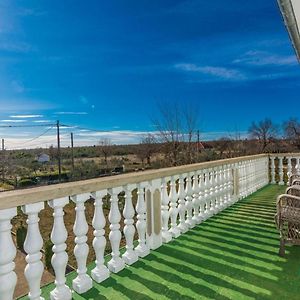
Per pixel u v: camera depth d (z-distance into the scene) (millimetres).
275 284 2631
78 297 2441
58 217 2348
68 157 26734
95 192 2707
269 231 4191
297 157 8648
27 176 24406
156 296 2445
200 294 2471
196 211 4613
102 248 2770
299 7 3053
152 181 3490
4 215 1923
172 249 3500
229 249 3484
